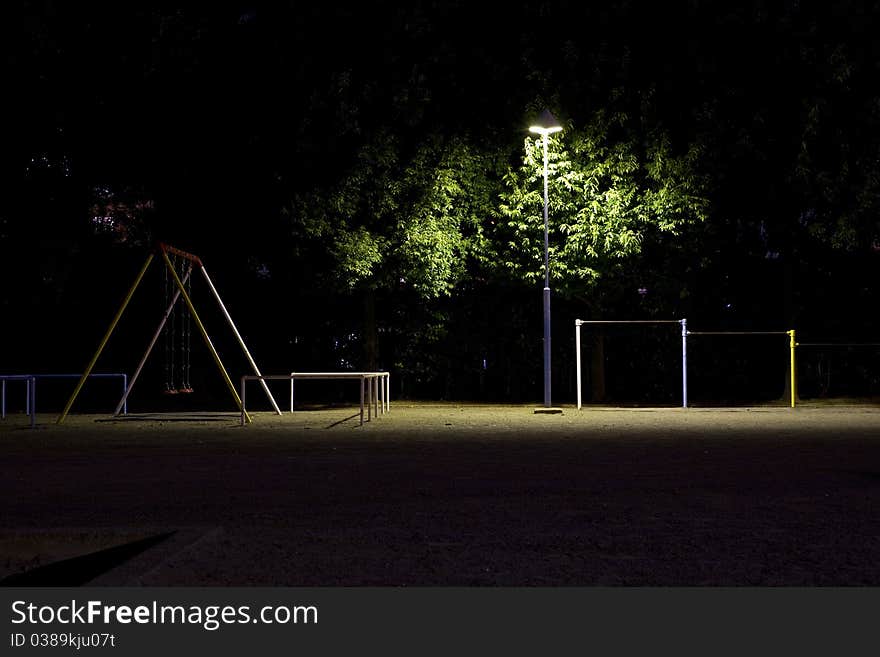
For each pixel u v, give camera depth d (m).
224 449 11.88
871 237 21.09
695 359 24.64
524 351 25.09
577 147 21.09
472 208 22.05
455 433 14.17
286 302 24.19
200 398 24.70
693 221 20.91
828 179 20.34
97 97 20.36
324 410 20.48
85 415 18.77
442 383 25.77
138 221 22.16
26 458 10.91
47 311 23.31
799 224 21.86
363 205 21.00
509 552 5.73
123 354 24.56
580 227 20.97
